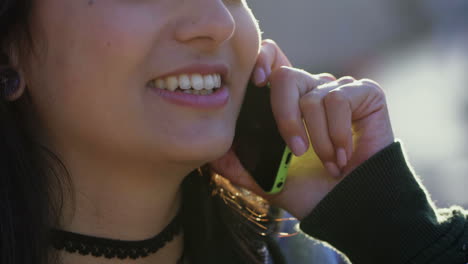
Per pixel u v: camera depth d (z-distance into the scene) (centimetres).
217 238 176
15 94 144
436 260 153
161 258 160
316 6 1219
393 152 164
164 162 144
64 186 148
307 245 185
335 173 167
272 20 1205
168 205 157
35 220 145
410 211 158
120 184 149
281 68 169
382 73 1023
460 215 160
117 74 137
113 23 136
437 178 575
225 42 149
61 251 147
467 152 632
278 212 190
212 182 180
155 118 141
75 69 139
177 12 139
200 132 144
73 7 137
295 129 164
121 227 152
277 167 170
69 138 146
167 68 140
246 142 174
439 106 795
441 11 1250
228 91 154
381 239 158
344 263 189
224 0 151
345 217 161
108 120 140
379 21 1236
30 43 141
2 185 145
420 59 1062
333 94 162
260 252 180
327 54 1177
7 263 143
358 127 170
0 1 138
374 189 160
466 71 957
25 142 148
